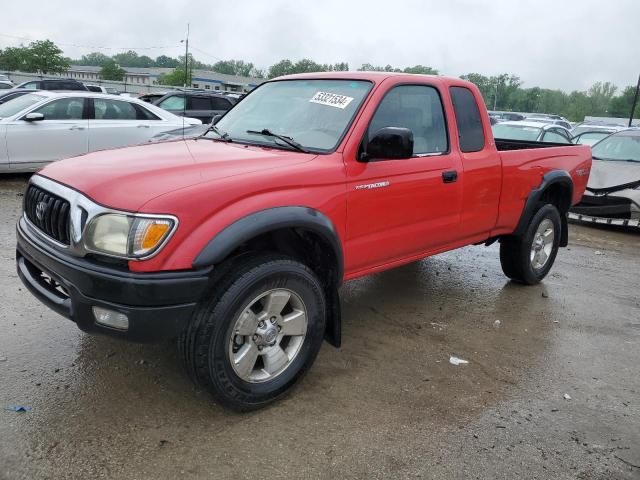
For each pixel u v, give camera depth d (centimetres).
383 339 432
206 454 283
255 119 423
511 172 500
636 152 980
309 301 334
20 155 914
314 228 329
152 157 341
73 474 263
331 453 291
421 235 424
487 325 475
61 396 324
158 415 313
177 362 370
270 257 313
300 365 338
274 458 284
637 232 933
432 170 419
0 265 529
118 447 284
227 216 291
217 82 9256
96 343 388
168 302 276
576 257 743
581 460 299
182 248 277
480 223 482
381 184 377
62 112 960
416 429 316
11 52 7356
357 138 365
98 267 278
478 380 377
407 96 412
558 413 343
